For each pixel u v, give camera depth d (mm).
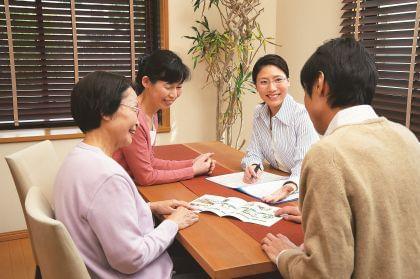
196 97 3545
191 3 3367
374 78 979
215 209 1479
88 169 1158
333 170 861
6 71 3000
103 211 1116
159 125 3486
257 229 1324
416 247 915
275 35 3818
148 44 3404
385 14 2627
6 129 3088
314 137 1955
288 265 996
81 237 1147
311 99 1032
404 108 2516
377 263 884
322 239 859
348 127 948
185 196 1672
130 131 1312
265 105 2129
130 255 1143
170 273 1314
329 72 965
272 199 1569
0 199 3000
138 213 1258
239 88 3332
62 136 3076
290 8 3561
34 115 3137
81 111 1229
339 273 844
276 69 1968
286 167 2053
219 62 3432
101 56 3254
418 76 2418
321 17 3178
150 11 3354
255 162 2041
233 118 3492
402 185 898
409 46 2463
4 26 2941
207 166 1965
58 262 1034
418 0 2367
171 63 1793
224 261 1108
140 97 1884
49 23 3059
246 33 3307
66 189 1167
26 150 1701
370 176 877
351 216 864
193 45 3430
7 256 2816
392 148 921
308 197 896
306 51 3387
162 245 1257
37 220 1029
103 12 3197
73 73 3189
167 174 1845
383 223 877
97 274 1165
